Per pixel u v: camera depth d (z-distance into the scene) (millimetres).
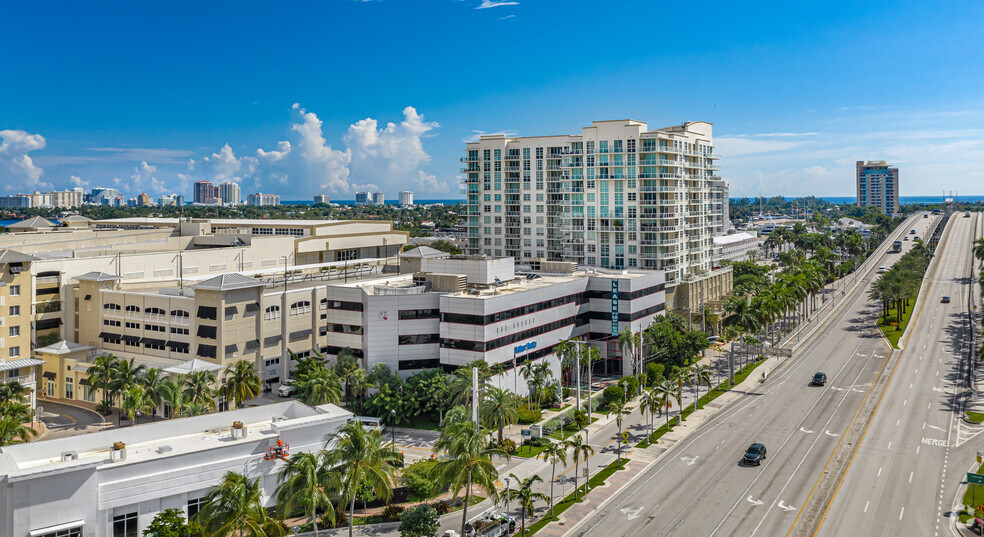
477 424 86375
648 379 141875
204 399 100062
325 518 73375
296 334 133000
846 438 102750
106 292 131250
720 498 81562
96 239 169500
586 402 125625
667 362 145750
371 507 78625
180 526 59531
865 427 107688
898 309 192375
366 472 66000
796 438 103438
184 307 121812
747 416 115750
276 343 129125
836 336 178250
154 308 125500
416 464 86312
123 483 61688
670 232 188375
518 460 96062
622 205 191875
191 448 66750
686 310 184750
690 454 97375
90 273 135000
